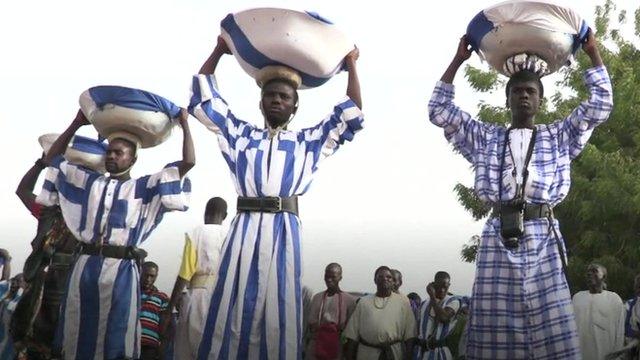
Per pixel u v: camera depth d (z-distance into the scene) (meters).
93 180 6.37
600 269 9.52
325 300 9.99
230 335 5.39
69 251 6.94
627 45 17.67
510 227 5.14
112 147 6.39
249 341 5.39
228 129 5.73
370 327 9.62
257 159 5.58
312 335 9.89
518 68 5.44
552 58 5.46
